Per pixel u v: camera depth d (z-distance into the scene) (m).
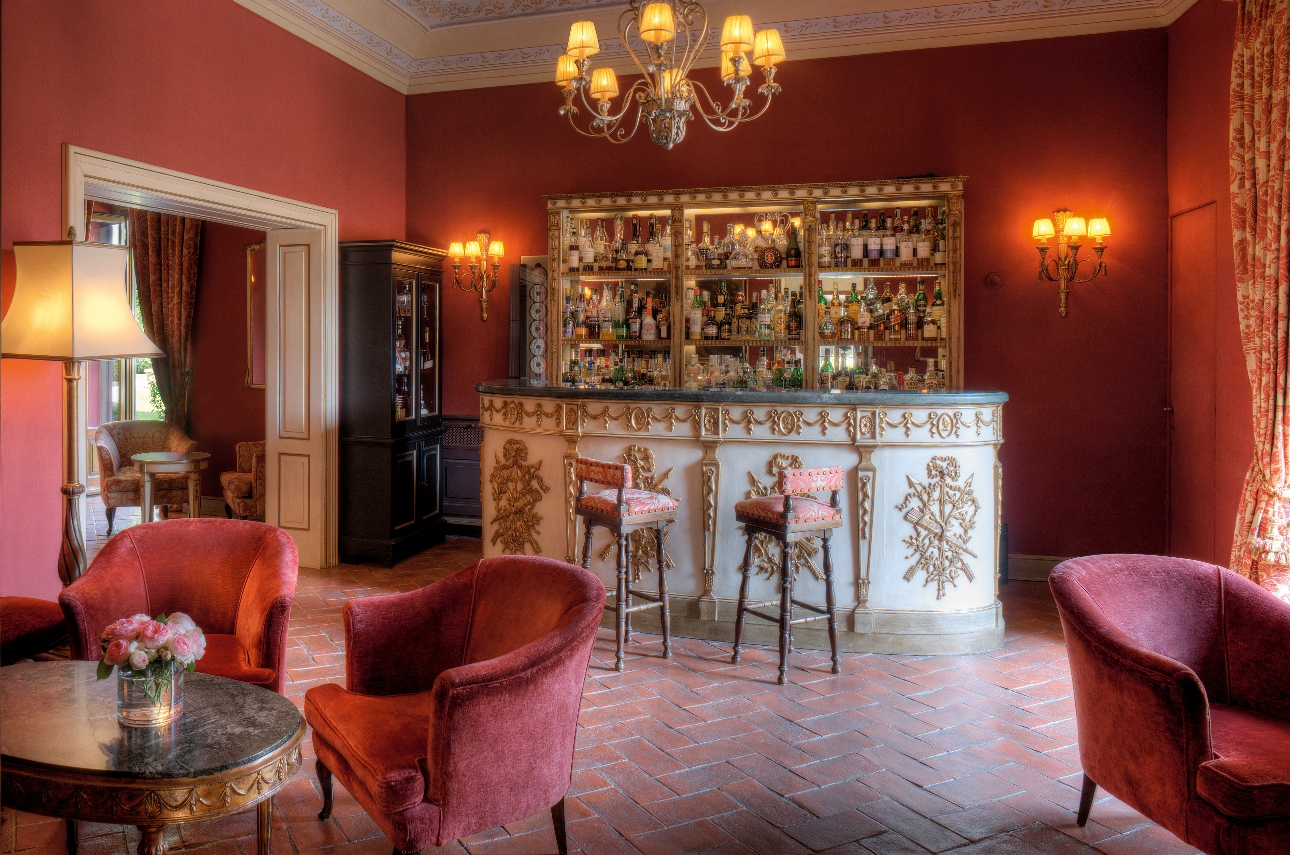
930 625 4.80
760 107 6.75
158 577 3.51
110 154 4.66
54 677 2.83
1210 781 2.38
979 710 4.04
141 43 4.86
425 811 2.34
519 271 7.34
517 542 5.35
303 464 6.62
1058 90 6.21
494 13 6.82
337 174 6.63
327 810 3.01
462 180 7.46
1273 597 2.95
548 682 2.53
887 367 6.39
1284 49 4.25
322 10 6.23
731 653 4.80
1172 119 5.93
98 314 3.81
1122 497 6.22
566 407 5.11
